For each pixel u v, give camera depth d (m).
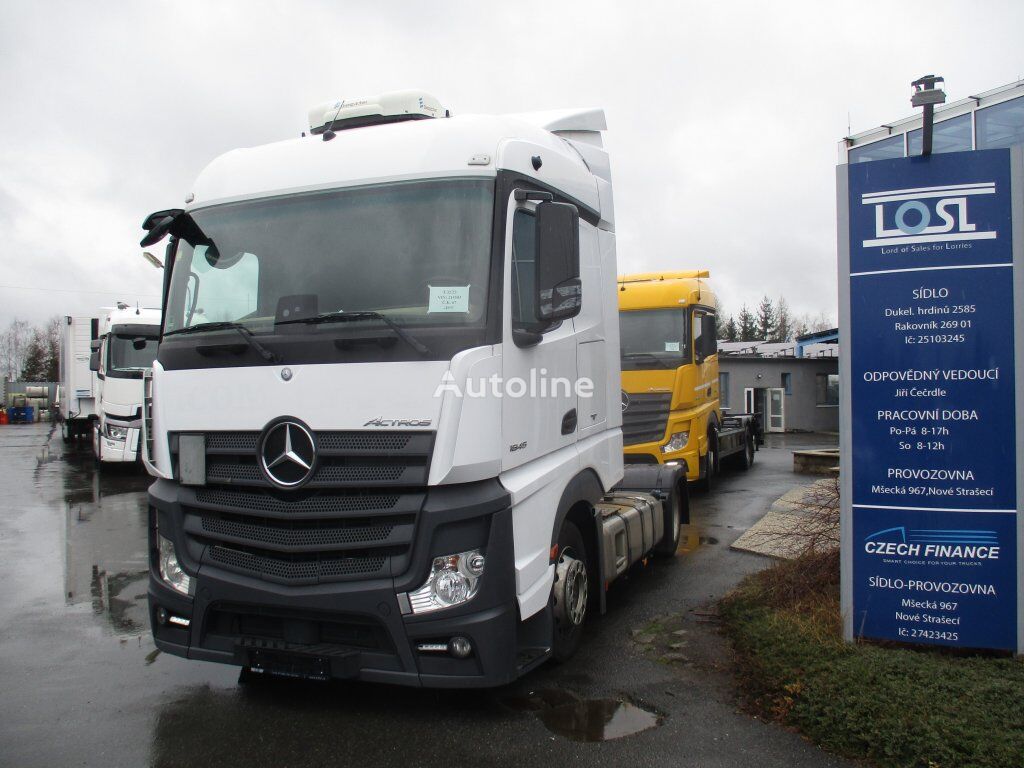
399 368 3.90
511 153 4.36
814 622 5.22
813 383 35.19
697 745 4.00
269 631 4.20
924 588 4.75
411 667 3.89
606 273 5.88
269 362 4.13
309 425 4.01
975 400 4.67
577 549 5.33
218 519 4.29
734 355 34.31
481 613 3.91
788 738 4.07
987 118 15.06
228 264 4.52
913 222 4.75
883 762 3.73
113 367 16.20
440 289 4.06
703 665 5.11
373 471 3.91
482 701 4.56
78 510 12.09
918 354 4.75
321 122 5.16
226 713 4.43
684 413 12.33
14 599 6.97
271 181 4.63
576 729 4.19
